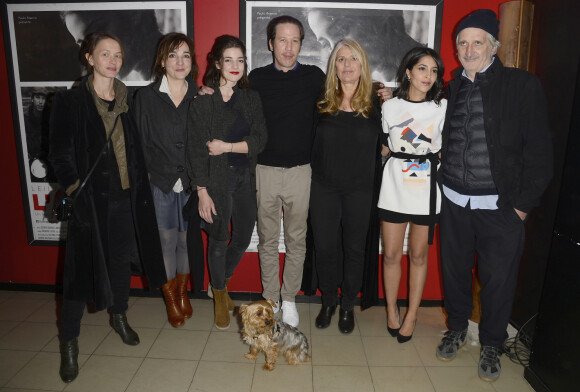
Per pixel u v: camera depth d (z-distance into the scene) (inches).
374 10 103.6
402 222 91.7
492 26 77.3
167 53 87.3
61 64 108.2
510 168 79.7
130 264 96.9
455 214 86.9
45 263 121.6
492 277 84.8
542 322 80.5
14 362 89.9
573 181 72.0
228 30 106.2
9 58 108.0
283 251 116.7
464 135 82.0
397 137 88.4
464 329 95.7
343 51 88.0
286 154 94.7
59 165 79.0
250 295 120.6
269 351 86.6
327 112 91.7
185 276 107.6
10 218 119.3
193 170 88.7
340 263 108.0
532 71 98.5
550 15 91.6
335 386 84.0
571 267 72.4
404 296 119.2
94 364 89.7
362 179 93.4
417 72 83.5
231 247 103.1
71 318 84.0
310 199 97.7
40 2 104.7
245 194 96.3
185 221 98.5
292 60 91.8
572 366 71.9
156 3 104.0
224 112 89.0
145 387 82.8
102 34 80.4
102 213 84.0
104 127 82.7
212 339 100.2
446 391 83.0
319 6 103.5
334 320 110.5
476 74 79.7
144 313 112.2
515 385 84.9
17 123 112.0
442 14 103.3
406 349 97.6
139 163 88.4
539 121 76.1
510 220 81.4
